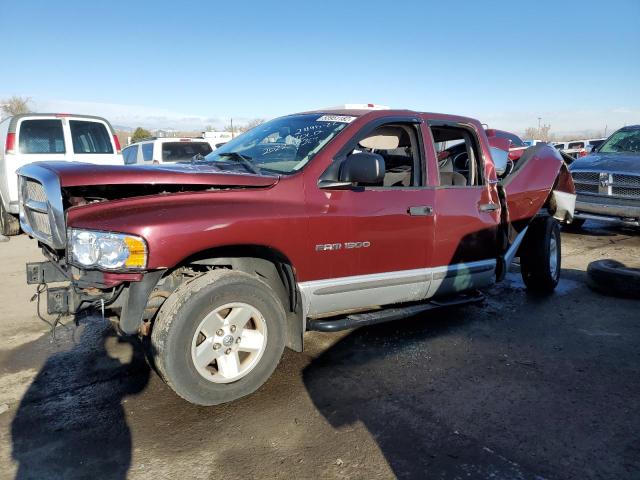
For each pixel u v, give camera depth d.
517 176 5.27
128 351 4.27
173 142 12.26
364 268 3.89
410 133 4.35
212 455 2.85
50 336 4.61
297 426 3.13
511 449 2.90
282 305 3.74
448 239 4.39
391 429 3.10
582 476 2.67
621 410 3.32
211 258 3.48
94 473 2.70
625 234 9.82
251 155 4.17
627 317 5.10
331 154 3.77
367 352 4.23
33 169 3.50
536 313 5.23
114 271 2.97
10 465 2.77
